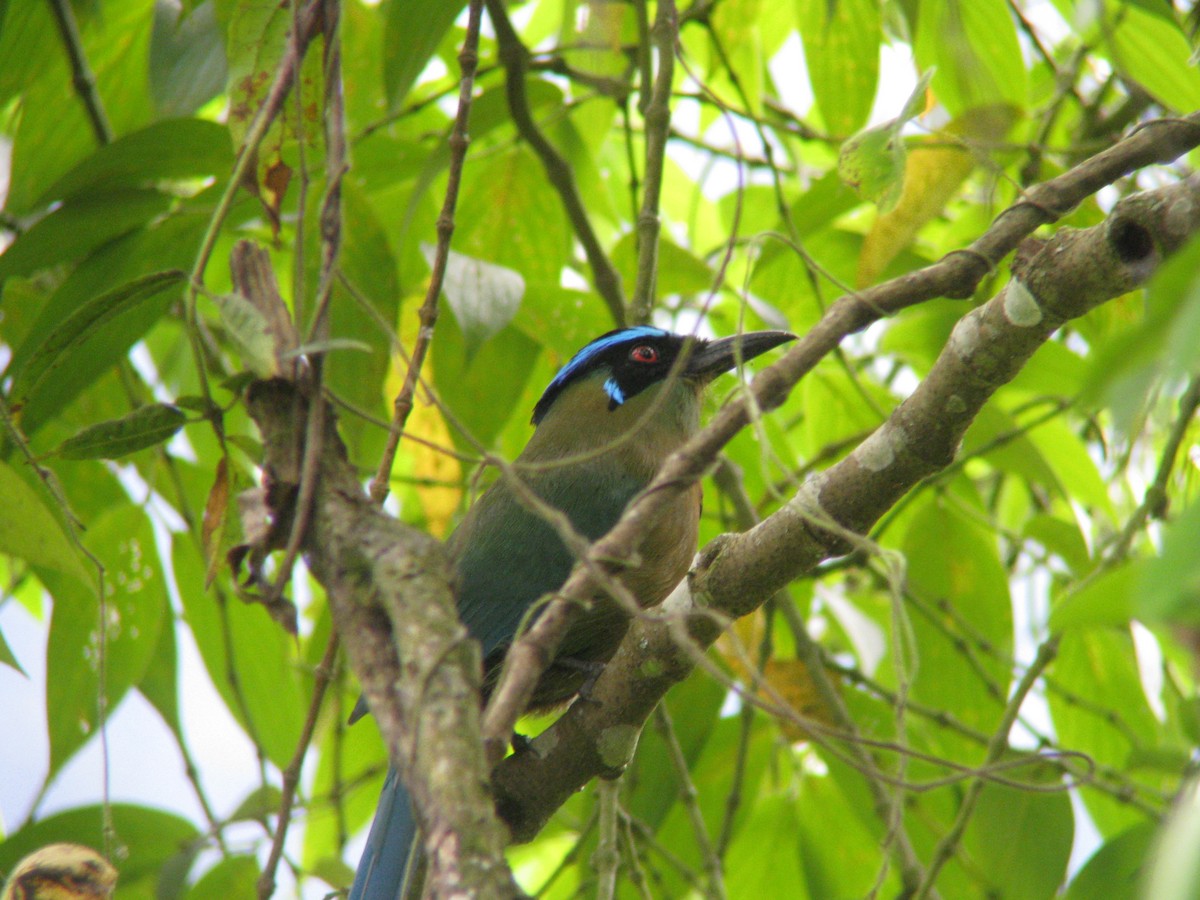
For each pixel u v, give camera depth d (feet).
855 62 32.86
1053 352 31.60
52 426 32.73
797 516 20.88
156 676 31.60
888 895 34.99
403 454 38.58
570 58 37.35
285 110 19.65
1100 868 21.81
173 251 29.25
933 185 27.86
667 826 33.55
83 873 18.71
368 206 29.27
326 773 34.78
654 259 29.19
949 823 33.32
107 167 29.32
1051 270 19.20
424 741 13.04
